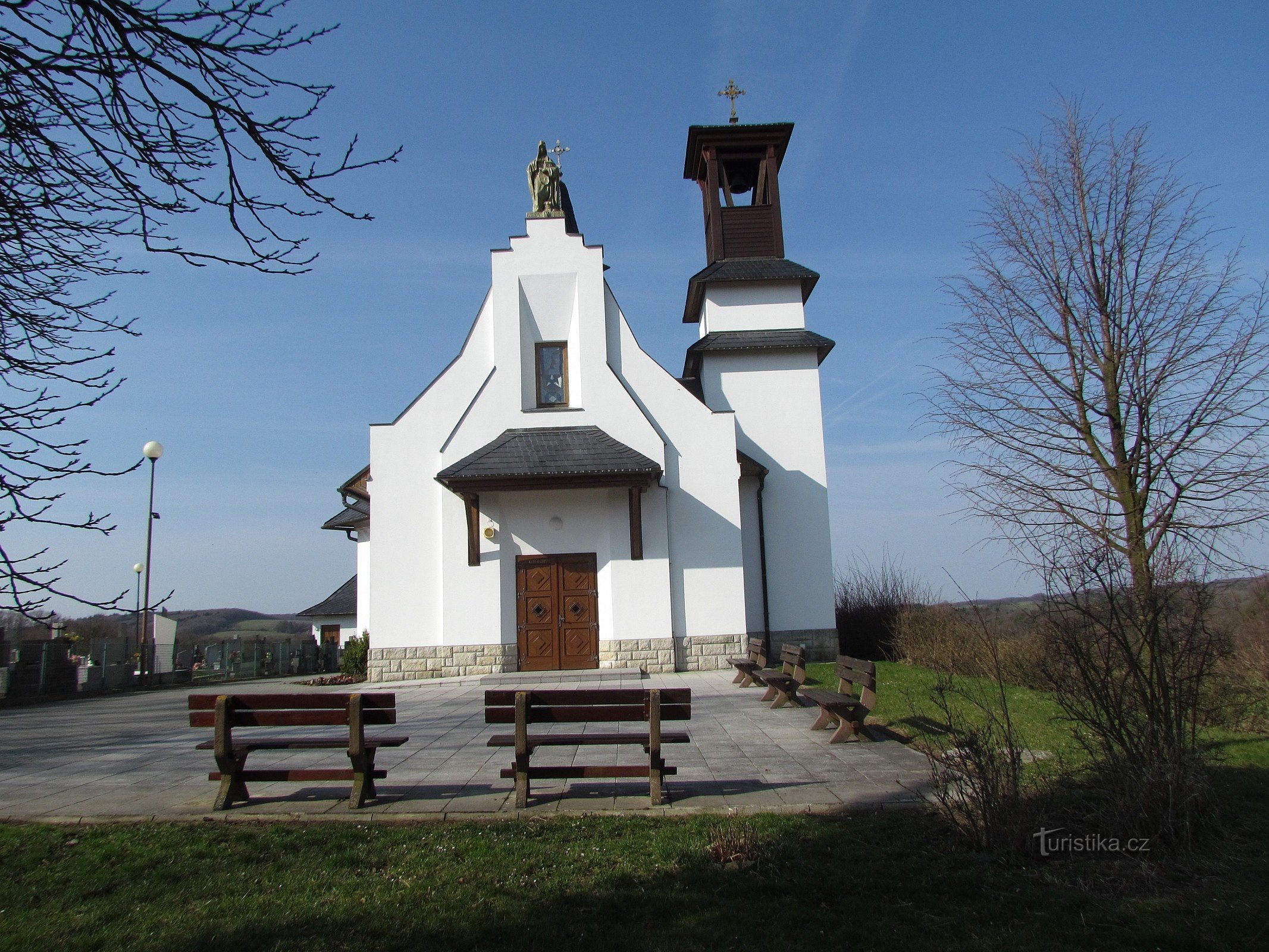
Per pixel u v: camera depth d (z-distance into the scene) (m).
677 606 17.61
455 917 4.56
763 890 4.86
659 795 6.57
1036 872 5.07
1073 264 12.62
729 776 7.53
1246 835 5.61
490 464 16.61
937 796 5.95
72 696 19.23
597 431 17.98
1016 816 5.41
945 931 4.36
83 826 6.26
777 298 21.67
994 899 4.72
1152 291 11.91
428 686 15.82
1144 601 5.91
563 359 18.72
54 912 4.75
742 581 17.77
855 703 9.09
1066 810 5.91
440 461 17.62
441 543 17.31
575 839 5.73
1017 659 11.57
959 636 15.93
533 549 17.44
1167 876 5.01
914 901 4.72
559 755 8.81
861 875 5.05
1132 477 11.61
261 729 10.77
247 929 4.48
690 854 5.38
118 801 7.06
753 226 22.48
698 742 9.30
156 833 5.96
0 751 9.95
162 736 11.02
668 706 6.71
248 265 5.11
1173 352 11.67
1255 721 8.68
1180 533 8.03
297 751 9.51
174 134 4.75
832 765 7.94
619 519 17.44
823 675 16.06
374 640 17.02
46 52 4.36
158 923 4.58
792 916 4.54
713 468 18.11
